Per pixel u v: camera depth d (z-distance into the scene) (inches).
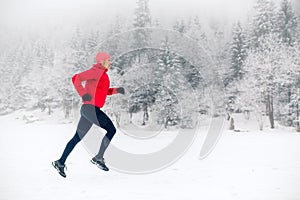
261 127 880.9
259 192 98.3
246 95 933.8
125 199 89.0
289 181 115.4
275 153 215.5
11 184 109.0
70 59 1118.4
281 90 992.2
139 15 959.6
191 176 127.6
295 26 1062.4
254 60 952.3
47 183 111.3
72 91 1045.8
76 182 113.9
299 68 930.1
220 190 101.3
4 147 255.4
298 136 464.1
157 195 94.2
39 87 1296.8
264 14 1058.1
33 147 258.2
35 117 1120.8
